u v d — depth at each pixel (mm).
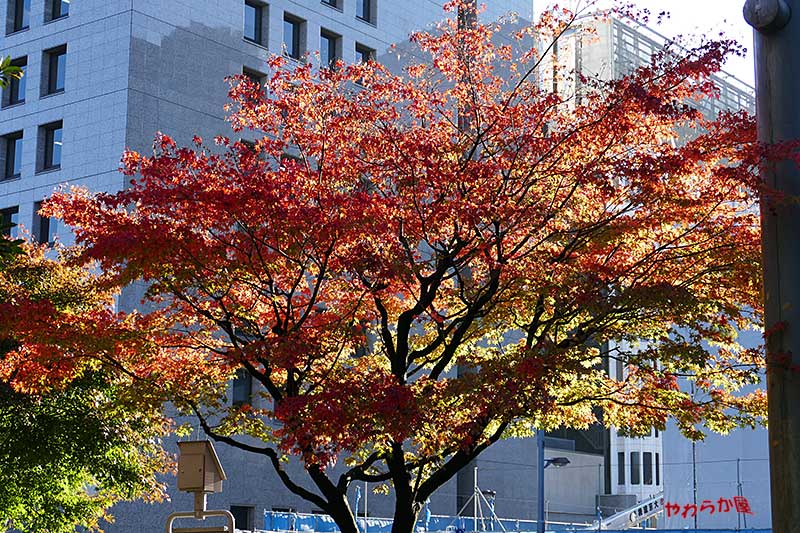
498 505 68875
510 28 62375
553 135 17438
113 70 48719
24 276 25594
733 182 16672
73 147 49281
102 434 24016
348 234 16938
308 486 53719
